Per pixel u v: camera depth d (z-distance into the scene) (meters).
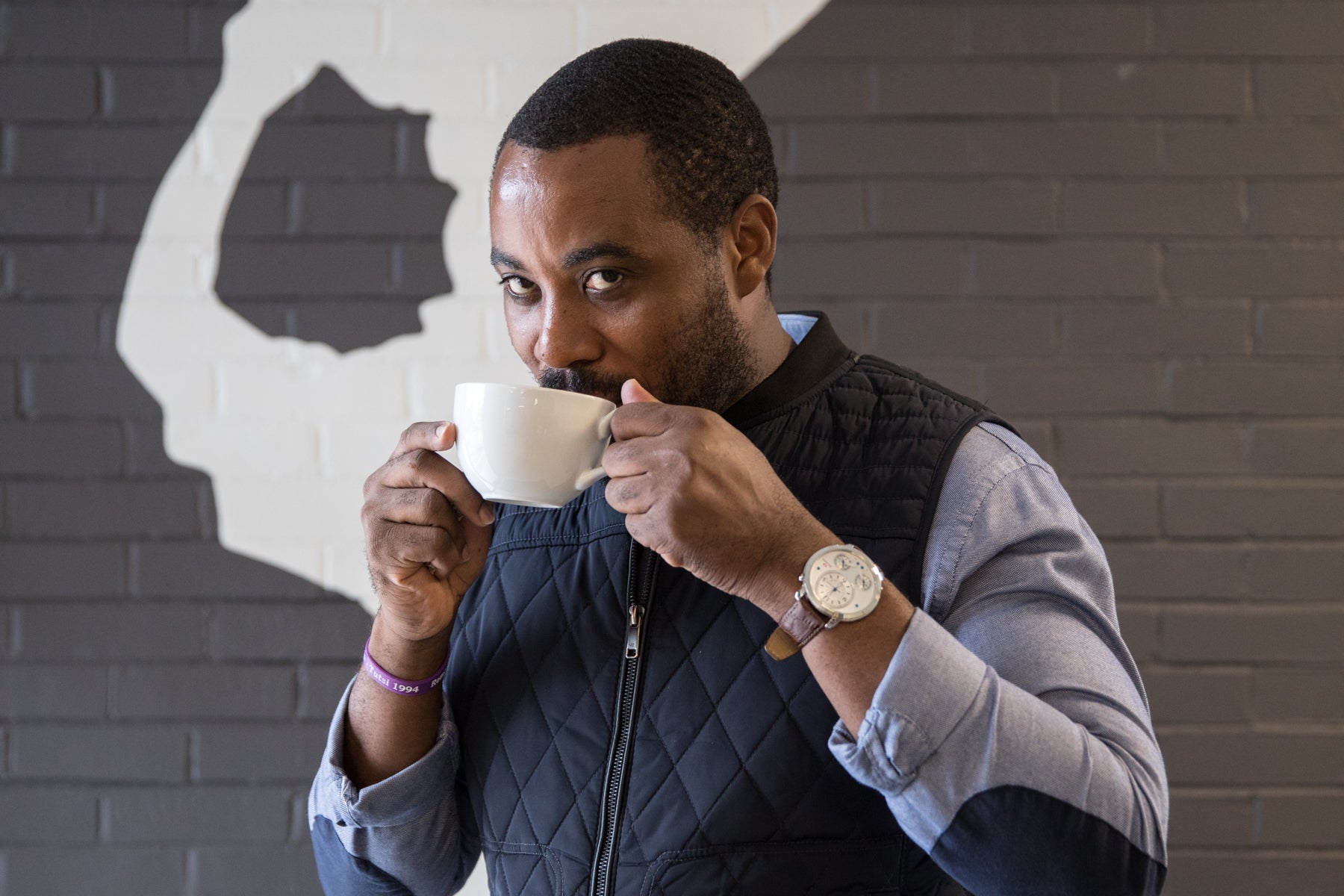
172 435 1.91
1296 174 1.83
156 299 1.91
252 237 1.92
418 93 1.91
